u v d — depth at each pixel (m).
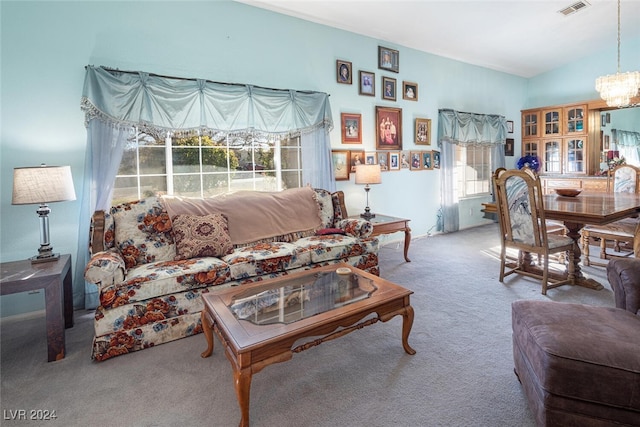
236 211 3.14
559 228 3.75
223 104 3.36
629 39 5.35
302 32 3.99
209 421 1.55
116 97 2.85
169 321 2.27
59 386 1.82
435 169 5.41
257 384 1.80
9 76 2.61
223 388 1.79
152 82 3.01
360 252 3.16
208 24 3.38
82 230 2.82
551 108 6.18
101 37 2.90
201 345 2.23
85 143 2.88
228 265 2.52
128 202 2.82
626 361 1.20
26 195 2.27
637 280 1.71
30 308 2.79
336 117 4.30
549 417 1.29
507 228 3.14
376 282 2.17
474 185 6.13
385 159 4.79
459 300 2.82
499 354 2.02
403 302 1.99
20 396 1.75
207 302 1.92
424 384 1.76
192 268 2.39
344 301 1.89
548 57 5.79
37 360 2.09
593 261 3.67
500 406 1.59
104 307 2.08
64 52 2.77
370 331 2.35
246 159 3.75
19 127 2.66
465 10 4.04
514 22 4.46
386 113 4.75
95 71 2.78
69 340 2.33
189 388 1.79
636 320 1.47
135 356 2.11
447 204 5.46
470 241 4.96
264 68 3.72
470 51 5.29
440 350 2.08
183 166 3.40
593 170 5.85
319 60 4.13
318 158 4.00
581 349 1.26
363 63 4.52
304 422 1.52
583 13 4.41
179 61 3.24
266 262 2.66
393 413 1.56
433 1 3.79
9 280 1.99
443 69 5.42
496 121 6.05
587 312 1.54
